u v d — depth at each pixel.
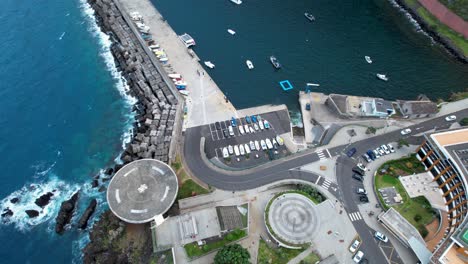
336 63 165.88
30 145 136.00
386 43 175.62
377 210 114.38
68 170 129.62
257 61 165.00
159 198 111.44
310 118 142.75
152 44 168.25
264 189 118.44
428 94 153.88
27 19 180.62
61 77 157.88
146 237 110.94
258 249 105.69
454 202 111.38
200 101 146.38
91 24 181.62
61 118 144.50
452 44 172.50
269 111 145.62
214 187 118.44
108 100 151.00
